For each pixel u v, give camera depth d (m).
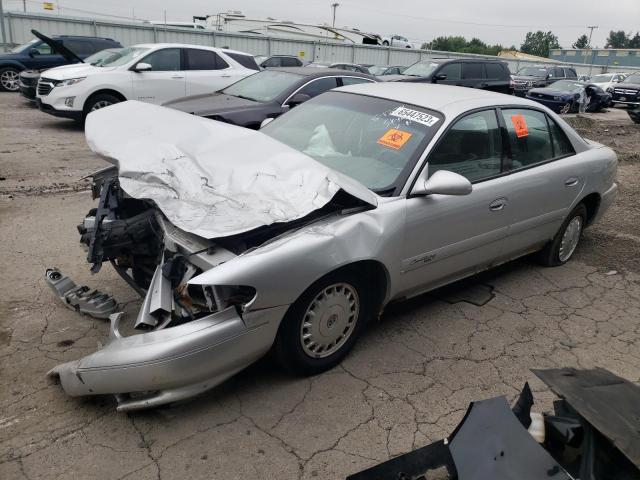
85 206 6.09
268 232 2.87
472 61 15.49
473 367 3.39
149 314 2.67
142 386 2.56
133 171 2.95
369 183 3.38
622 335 3.89
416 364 3.38
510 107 4.16
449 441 2.11
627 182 8.72
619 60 64.06
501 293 4.43
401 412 2.95
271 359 3.32
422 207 3.35
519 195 4.05
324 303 3.04
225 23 30.19
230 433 2.72
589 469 1.96
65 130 11.05
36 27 21.66
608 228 6.30
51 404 2.86
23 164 7.98
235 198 2.84
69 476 2.42
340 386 3.12
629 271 5.02
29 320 3.62
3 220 5.49
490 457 2.01
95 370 2.60
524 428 2.09
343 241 2.93
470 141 3.77
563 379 2.31
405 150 3.52
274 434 2.73
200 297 2.76
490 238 3.95
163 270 2.79
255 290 2.64
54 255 4.69
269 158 3.14
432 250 3.52
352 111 4.04
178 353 2.52
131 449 2.59
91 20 22.53
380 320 3.90
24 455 2.52
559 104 20.05
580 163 4.64
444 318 3.97
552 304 4.29
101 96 10.82
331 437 2.73
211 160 3.15
